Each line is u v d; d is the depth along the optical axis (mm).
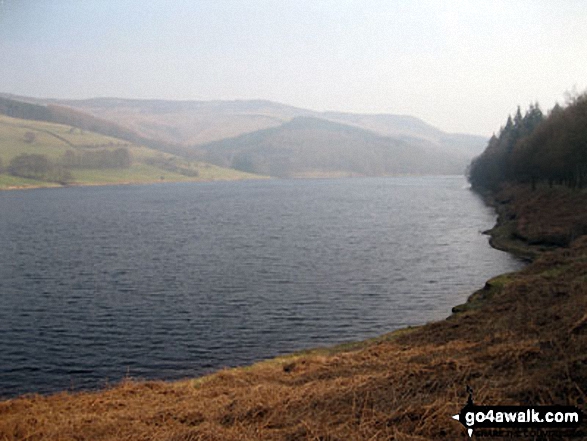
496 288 30578
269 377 18938
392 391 13594
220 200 137875
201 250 55656
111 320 30859
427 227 73438
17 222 83875
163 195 161500
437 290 37219
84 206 117812
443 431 10773
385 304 33938
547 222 55719
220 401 15766
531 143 81562
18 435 13914
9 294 36625
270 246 58156
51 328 29406
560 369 12109
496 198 102875
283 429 12367
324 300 35062
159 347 26562
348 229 72812
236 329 29250
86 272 44188
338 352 23359
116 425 13953
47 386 21984
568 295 21594
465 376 13641
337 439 10922
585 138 60469
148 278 41812
